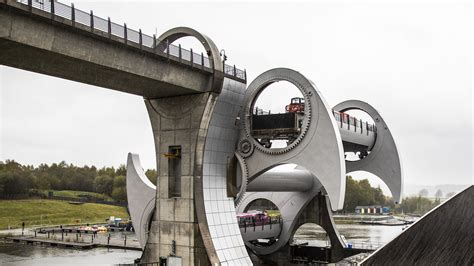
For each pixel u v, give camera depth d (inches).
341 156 1138.0
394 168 1625.2
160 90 1136.2
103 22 912.3
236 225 1245.1
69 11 852.0
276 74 1237.7
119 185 5275.6
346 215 5871.1
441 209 418.6
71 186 5890.8
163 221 1206.9
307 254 1641.2
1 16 761.0
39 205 4234.7
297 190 1568.7
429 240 418.0
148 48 987.3
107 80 1034.1
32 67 933.2
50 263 1717.5
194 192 1157.7
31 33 808.9
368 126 1624.0
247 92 1280.8
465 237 404.5
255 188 1398.9
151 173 5270.7
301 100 1280.8
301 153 1197.1
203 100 1160.2
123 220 3627.0
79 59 892.0
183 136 1190.9
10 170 5152.6
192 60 1098.7
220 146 1228.5
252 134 1268.5
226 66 1194.6
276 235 1635.1
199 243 1135.6
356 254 1553.9
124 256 1930.4
